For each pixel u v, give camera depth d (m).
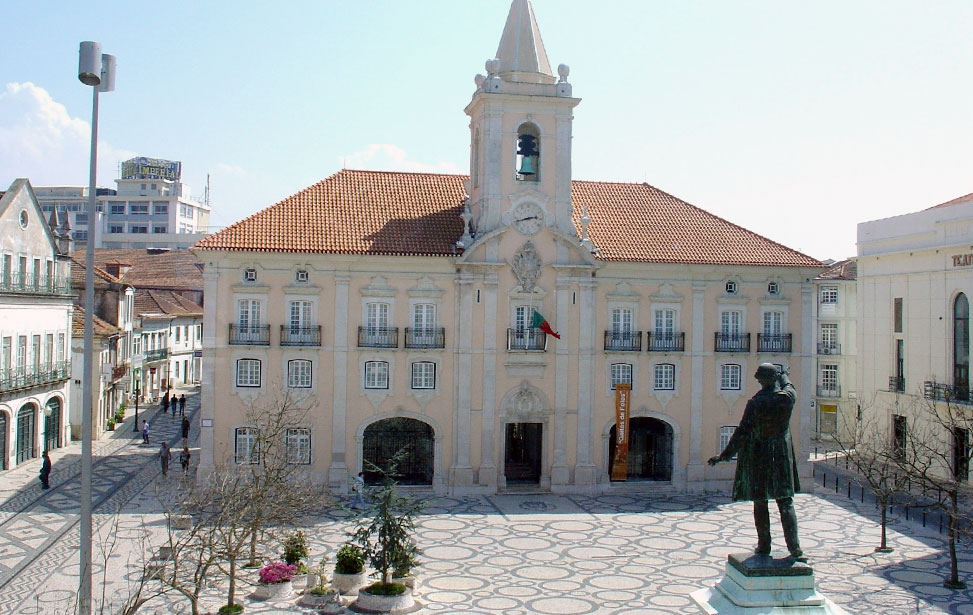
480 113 39.50
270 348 37.41
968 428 39.56
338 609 23.59
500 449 39.09
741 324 41.25
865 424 46.69
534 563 28.77
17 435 41.56
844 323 57.25
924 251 44.06
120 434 52.53
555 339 39.31
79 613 19.22
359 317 38.06
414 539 31.34
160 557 25.25
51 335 45.41
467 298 38.56
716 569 28.31
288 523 27.06
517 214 38.91
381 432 39.19
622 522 34.47
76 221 125.75
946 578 27.67
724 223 43.78
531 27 40.62
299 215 39.31
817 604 15.84
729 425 41.09
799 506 37.88
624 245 40.72
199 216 135.25
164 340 72.75
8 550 28.09
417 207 41.31
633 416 40.06
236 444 37.25
